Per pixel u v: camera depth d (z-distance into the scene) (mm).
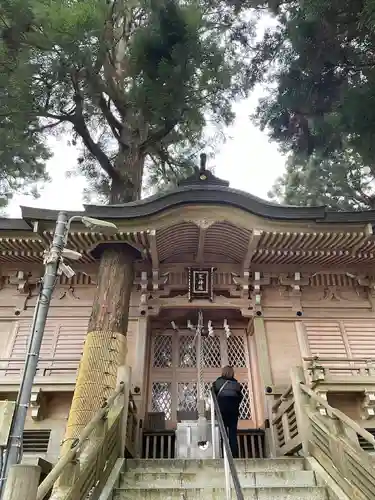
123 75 14320
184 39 12695
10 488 2826
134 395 9500
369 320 10836
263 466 6406
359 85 11039
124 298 9117
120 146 14094
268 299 11016
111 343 8398
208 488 5422
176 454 7988
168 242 10344
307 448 6652
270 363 10133
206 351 11055
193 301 10758
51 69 11891
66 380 8469
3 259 10789
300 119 14531
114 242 9531
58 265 5055
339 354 10344
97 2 11594
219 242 10617
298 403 7129
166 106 12922
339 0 10359
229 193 9695
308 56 11938
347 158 18547
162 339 11188
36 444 8289
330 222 9742
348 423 5281
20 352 10188
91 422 5059
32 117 12695
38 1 10844
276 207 9734
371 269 11086
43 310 4664
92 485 5008
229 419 7566
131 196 13125
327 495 5387
